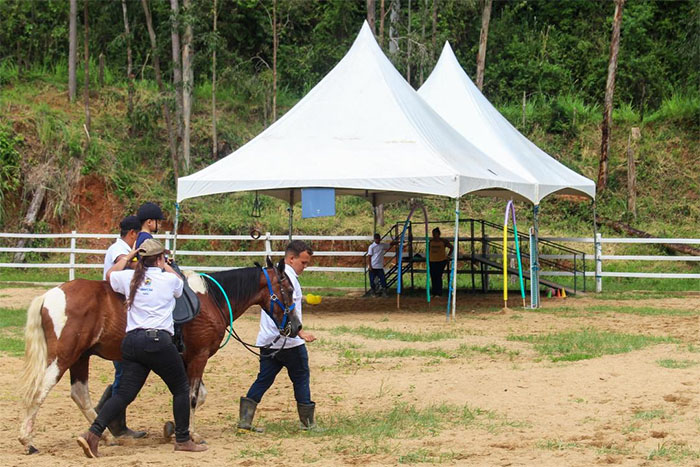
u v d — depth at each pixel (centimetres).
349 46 4028
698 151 3566
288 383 1152
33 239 3070
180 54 3541
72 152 3238
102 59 3750
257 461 729
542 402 971
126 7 3900
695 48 3812
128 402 745
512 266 2631
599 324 1697
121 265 769
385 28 4066
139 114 3478
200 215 3158
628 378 1080
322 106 2002
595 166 3538
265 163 1883
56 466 708
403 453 754
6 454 754
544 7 4466
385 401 1004
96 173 3212
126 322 777
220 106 3819
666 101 3822
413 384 1096
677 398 961
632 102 4006
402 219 3219
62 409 968
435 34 3509
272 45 4178
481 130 2278
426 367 1227
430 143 1873
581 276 2633
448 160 1838
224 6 4050
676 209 3300
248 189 1834
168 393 1085
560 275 2462
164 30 3753
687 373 1097
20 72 3778
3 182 3103
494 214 3278
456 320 1789
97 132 3447
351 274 2922
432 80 2508
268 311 838
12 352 1355
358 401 1008
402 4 4369
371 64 2062
